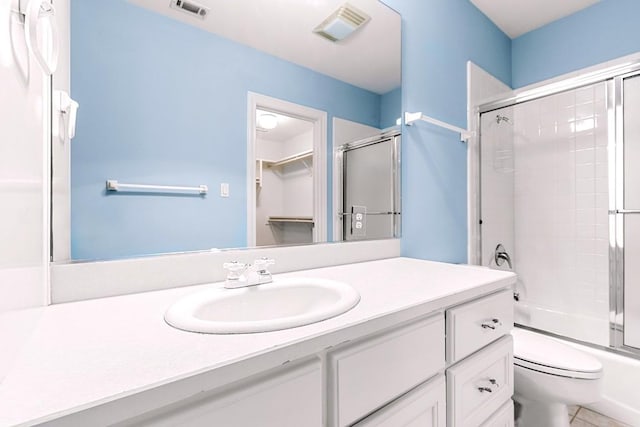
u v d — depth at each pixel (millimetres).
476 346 888
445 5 1733
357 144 1324
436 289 828
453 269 1127
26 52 455
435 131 1665
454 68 1793
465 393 840
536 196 2234
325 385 567
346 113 1288
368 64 1354
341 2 1256
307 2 1163
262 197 1062
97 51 774
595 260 1971
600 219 1952
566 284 2096
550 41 2154
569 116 2074
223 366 423
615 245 1760
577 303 2045
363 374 604
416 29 1558
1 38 363
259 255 1030
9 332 390
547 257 2182
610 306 1794
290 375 495
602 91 1928
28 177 479
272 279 889
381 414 638
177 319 580
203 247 937
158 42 865
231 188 995
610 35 1888
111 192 792
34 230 529
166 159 876
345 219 1279
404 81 1496
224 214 980
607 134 1778
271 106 1087
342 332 559
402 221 1486
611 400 1524
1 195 357
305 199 1168
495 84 2145
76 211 745
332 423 565
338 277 986
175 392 386
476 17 1981
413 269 1128
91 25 767
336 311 624
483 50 2039
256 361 452
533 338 1437
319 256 1174
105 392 354
